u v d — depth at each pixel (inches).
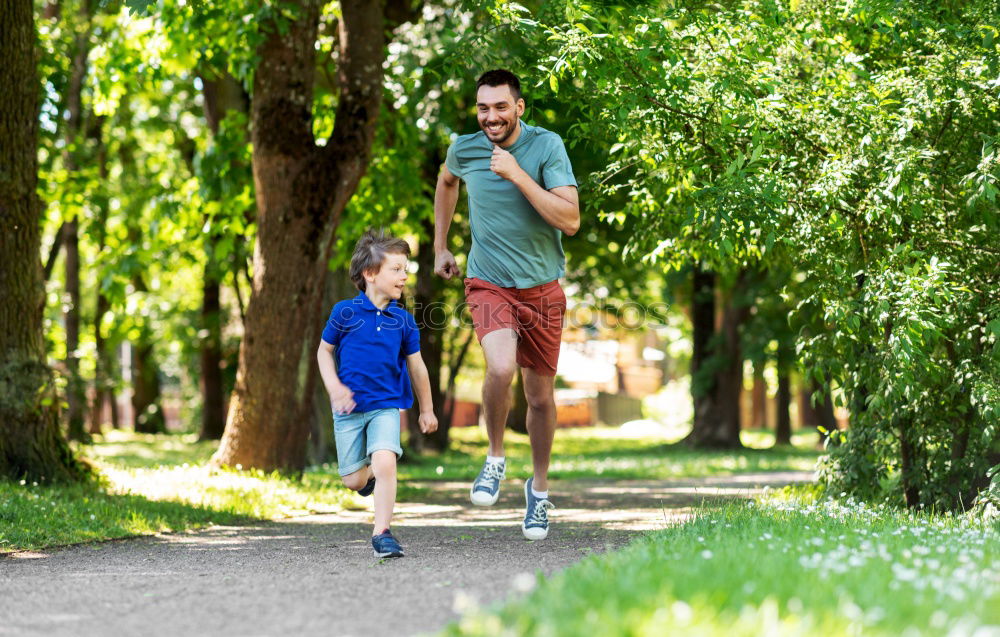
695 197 305.0
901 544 207.5
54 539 293.7
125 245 729.6
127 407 2180.1
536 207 238.2
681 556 184.2
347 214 653.3
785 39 341.4
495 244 252.8
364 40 515.2
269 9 482.0
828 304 327.6
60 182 749.3
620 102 314.3
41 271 433.4
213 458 515.8
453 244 948.6
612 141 379.9
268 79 508.1
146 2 340.2
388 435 247.8
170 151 1071.6
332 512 424.2
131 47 602.5
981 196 289.0
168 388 2121.1
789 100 346.9
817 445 1306.6
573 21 313.4
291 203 509.4
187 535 324.8
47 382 421.4
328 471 699.4
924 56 332.2
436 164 815.1
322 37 636.1
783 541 208.1
